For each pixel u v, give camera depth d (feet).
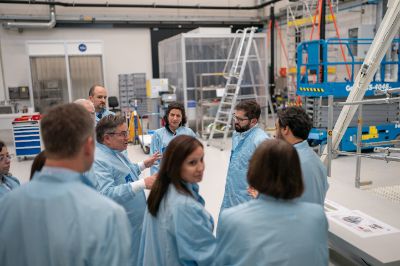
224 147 22.27
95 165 6.04
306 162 5.25
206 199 13.57
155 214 4.43
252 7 34.14
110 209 3.16
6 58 29.94
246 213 3.68
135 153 21.81
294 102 25.49
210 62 26.66
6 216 3.21
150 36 33.50
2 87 30.09
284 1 33.22
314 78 24.02
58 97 28.12
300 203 3.83
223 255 3.79
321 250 3.74
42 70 27.55
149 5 32.19
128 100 30.63
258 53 27.04
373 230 5.72
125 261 3.13
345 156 19.39
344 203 7.23
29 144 20.48
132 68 33.65
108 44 32.65
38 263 3.13
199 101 25.91
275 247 3.54
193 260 4.08
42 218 3.12
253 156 3.77
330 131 10.91
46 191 3.17
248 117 7.95
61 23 30.37
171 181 4.37
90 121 3.31
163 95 25.26
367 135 18.75
